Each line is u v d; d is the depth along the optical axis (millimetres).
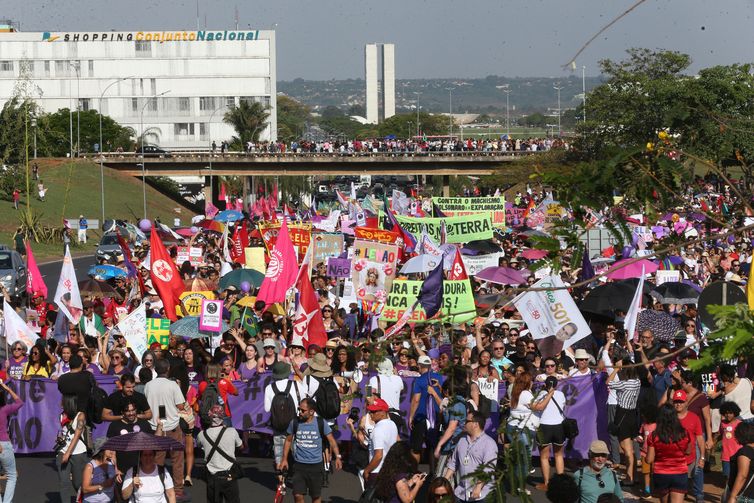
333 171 198625
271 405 24641
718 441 27688
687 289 40469
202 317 33719
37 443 30406
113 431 22938
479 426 20250
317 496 23656
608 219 8047
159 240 38781
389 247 43312
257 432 31281
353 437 29219
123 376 25000
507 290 8516
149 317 36625
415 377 28938
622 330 32438
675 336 33062
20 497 26922
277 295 39875
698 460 24531
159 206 196625
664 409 22250
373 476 22531
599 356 30391
